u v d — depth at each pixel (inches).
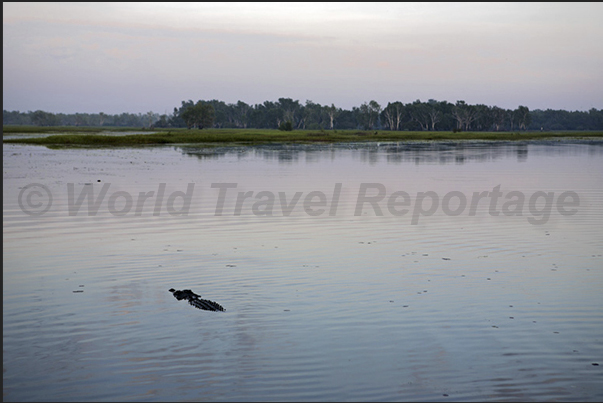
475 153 2822.3
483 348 429.1
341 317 486.0
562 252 710.5
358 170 1827.0
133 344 434.6
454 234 819.4
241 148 3361.2
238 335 449.1
